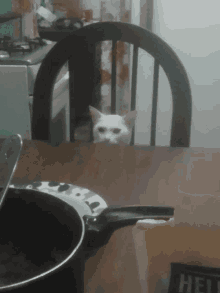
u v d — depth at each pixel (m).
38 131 0.95
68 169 0.49
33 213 0.22
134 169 0.49
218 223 0.30
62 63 0.99
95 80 1.63
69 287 0.16
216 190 0.40
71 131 1.29
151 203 0.36
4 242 0.23
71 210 0.20
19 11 1.59
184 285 0.22
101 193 0.39
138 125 2.01
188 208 0.34
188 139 0.91
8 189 0.23
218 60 1.82
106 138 1.29
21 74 1.46
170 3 1.78
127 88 1.82
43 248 0.21
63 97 1.46
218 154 0.57
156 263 0.24
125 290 0.22
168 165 0.51
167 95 1.89
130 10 1.78
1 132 1.53
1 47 1.51
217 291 0.22
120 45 1.72
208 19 1.76
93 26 1.01
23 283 0.14
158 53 0.99
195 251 0.26
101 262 0.24
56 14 1.63
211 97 1.89
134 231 0.28
